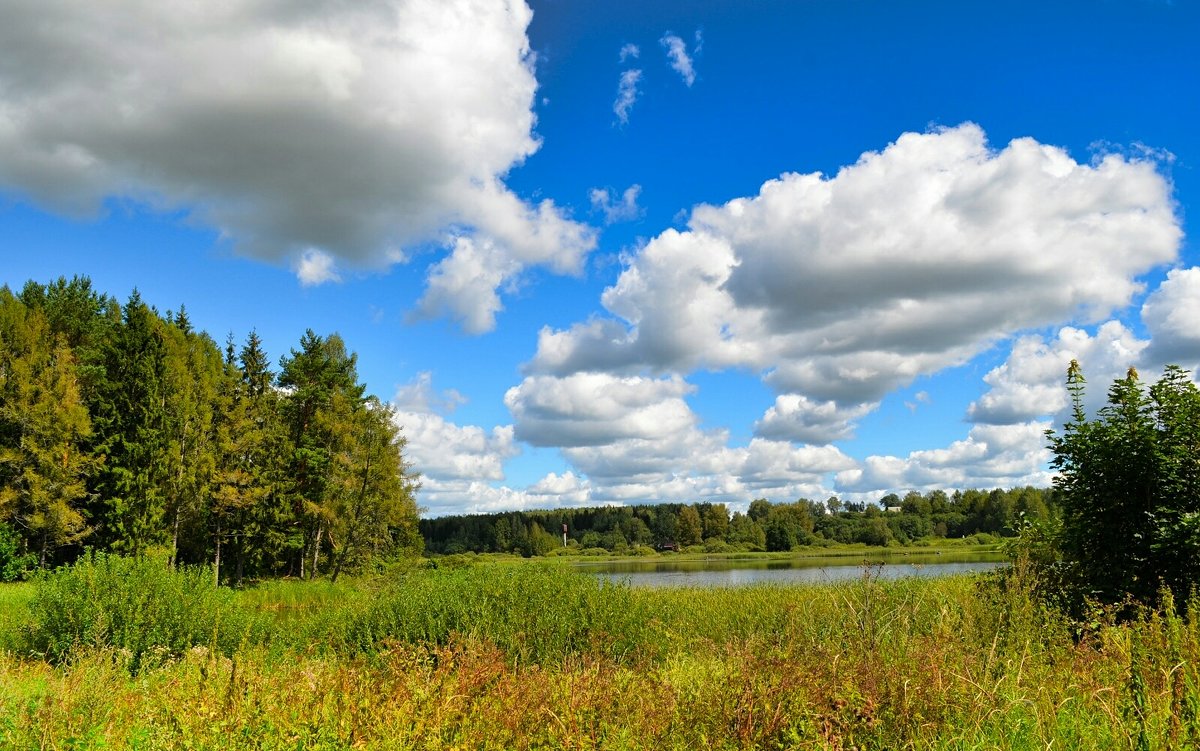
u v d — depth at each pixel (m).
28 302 50.09
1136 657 5.27
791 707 4.68
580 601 11.53
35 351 37.34
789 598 16.22
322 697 4.82
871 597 8.67
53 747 5.32
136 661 11.45
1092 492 9.16
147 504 36.91
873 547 92.75
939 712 4.95
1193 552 8.07
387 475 41.97
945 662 5.78
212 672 5.75
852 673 5.31
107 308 55.94
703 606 16.61
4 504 35.31
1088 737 4.46
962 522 95.81
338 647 11.55
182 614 12.81
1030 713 4.93
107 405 39.62
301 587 34.84
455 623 11.38
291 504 45.03
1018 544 10.83
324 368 50.66
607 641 10.35
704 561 78.81
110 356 41.78
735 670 5.53
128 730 5.66
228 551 44.44
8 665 9.34
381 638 11.22
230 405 44.38
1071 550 9.36
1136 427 8.65
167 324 47.66
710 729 4.80
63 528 35.47
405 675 5.15
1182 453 8.43
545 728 4.77
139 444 37.81
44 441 36.34
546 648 10.34
